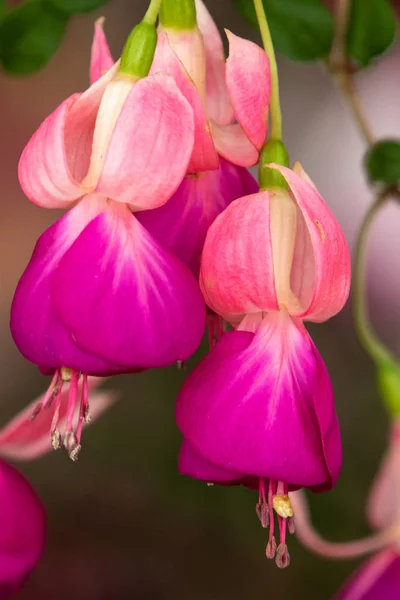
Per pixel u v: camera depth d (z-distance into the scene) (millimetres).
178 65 304
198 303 302
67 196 303
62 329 298
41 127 303
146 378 724
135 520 726
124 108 296
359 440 692
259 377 305
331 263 301
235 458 300
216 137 316
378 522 398
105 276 299
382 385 391
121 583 726
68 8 385
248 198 305
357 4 396
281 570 700
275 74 310
